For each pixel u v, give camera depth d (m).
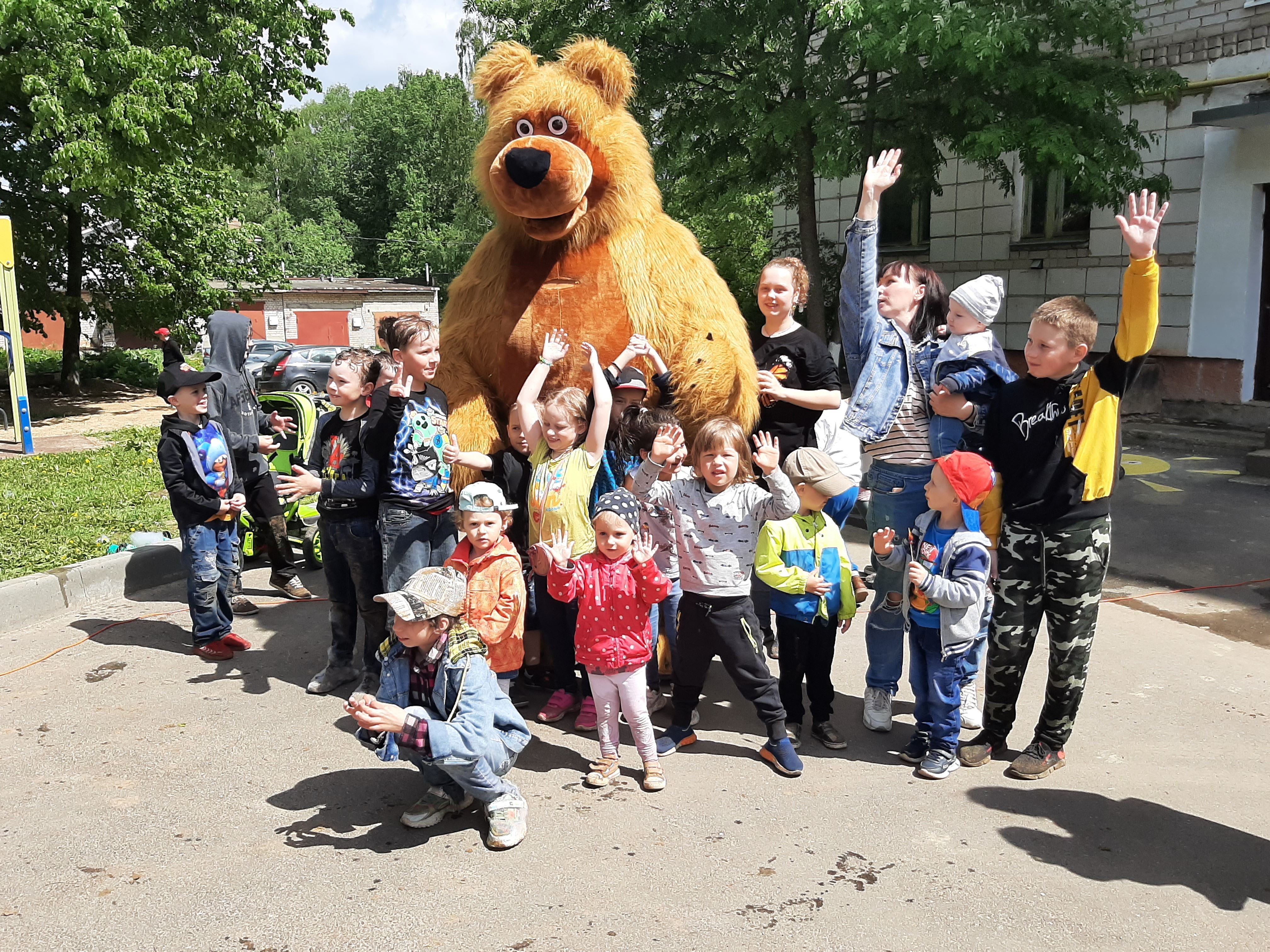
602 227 4.75
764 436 3.97
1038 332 3.78
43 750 4.31
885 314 4.66
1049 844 3.49
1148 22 13.68
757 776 4.07
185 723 4.60
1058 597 3.88
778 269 4.98
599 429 4.32
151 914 3.10
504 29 17.11
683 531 4.04
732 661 4.05
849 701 4.91
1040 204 15.62
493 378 4.93
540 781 4.04
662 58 13.55
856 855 3.43
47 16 13.88
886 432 4.35
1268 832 3.57
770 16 12.34
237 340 6.63
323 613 6.34
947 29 10.75
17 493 9.66
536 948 2.91
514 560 4.19
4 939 2.97
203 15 17.89
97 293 21.72
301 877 3.30
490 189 4.87
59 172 14.75
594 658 3.90
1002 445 3.96
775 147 14.64
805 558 4.18
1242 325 13.13
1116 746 4.30
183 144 17.06
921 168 14.39
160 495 9.64
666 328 4.73
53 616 6.22
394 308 43.75
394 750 3.48
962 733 4.48
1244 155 12.87
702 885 3.25
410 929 3.01
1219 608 6.18
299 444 7.62
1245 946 2.91
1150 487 9.72
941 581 3.82
